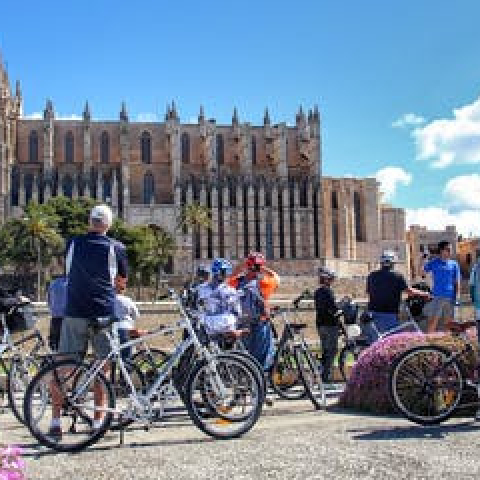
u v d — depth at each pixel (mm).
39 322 55312
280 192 135125
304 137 140000
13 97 137125
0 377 16703
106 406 11328
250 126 138750
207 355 12016
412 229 164125
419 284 22109
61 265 113688
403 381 12438
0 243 107500
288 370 16500
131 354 12789
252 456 10164
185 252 126125
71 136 135750
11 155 129375
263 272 16719
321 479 8906
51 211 111750
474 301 13445
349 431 11984
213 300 14828
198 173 136875
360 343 19094
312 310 54531
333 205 139375
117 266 12109
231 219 132875
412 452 10211
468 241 122312
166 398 12508
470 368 12891
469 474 9031
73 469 9664
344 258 138000
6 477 6688
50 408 11383
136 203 135375
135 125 137250
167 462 9977
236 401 12016
